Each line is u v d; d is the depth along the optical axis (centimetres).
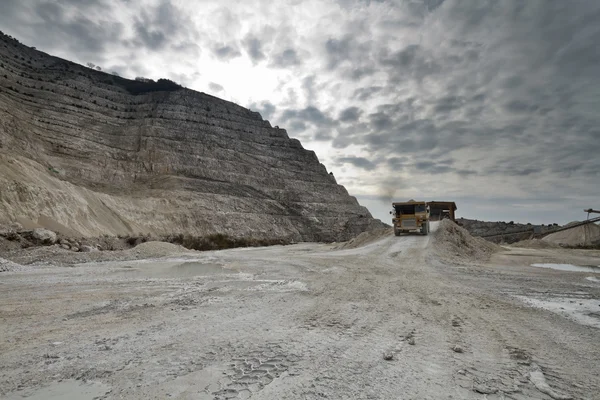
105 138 6719
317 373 369
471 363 400
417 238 2639
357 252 2162
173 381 352
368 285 1012
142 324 608
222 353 439
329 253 2392
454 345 469
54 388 340
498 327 561
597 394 318
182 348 464
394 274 1244
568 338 501
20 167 3219
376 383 341
